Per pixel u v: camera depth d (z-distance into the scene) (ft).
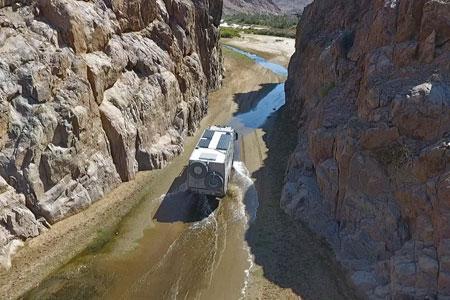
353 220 83.30
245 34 353.31
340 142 86.53
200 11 163.02
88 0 105.81
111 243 88.07
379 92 82.12
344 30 126.31
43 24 92.38
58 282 76.95
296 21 434.71
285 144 135.74
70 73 94.48
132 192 104.58
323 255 84.33
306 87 140.97
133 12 119.55
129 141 107.24
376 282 73.67
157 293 76.43
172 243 89.45
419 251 69.62
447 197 66.74
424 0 81.10
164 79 123.85
